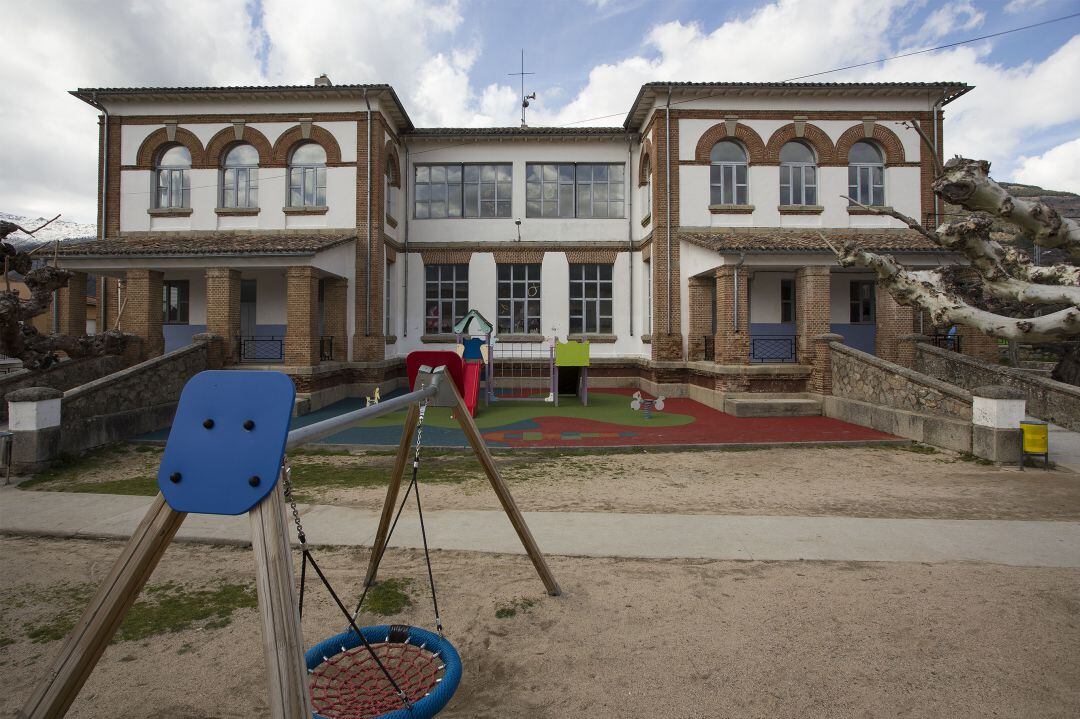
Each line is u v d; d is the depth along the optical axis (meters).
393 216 20.47
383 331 19.16
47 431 9.54
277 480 2.19
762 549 5.93
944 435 10.95
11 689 3.65
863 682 3.60
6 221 5.87
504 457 10.66
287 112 18.72
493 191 21.72
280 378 2.27
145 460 10.32
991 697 3.44
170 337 19.16
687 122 18.94
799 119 18.89
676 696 3.48
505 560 5.66
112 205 18.94
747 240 16.72
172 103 18.81
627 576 5.28
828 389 15.13
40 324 20.05
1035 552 5.82
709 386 17.16
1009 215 3.62
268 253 15.52
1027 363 21.08
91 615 2.16
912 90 18.50
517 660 3.90
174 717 3.35
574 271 21.64
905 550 5.89
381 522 4.67
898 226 18.91
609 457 10.64
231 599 4.88
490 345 17.41
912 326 16.66
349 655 3.41
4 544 6.27
